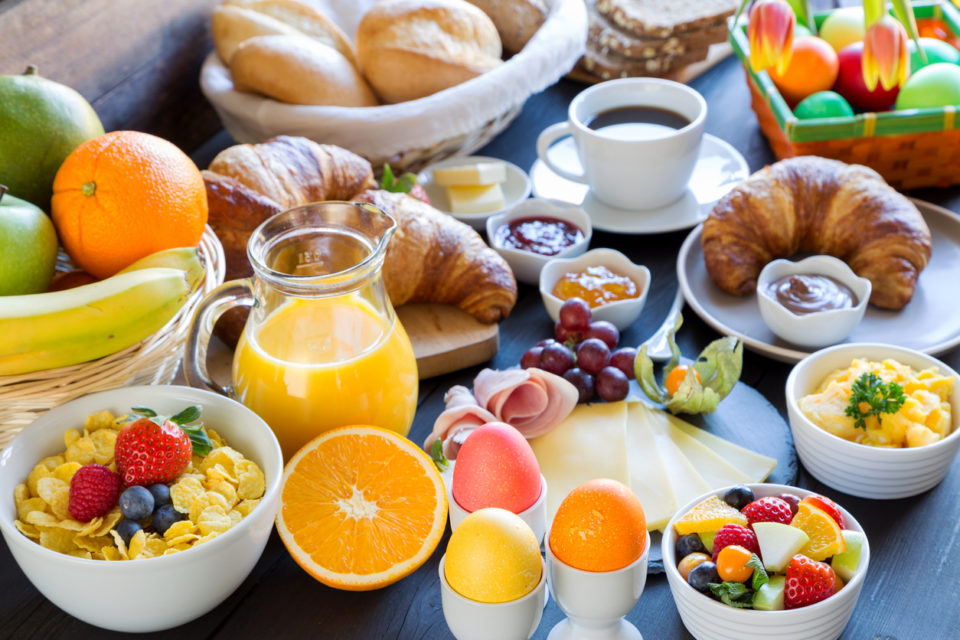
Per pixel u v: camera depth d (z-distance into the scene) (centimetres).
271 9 150
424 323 129
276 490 105
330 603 109
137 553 103
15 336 108
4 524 103
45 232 114
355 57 151
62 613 109
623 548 100
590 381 121
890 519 112
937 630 105
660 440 118
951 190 141
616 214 141
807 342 124
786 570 102
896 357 117
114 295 110
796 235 132
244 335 113
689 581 102
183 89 156
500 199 140
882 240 128
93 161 114
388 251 128
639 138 140
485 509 101
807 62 142
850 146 136
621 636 104
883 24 125
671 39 155
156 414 108
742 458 116
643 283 129
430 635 107
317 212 113
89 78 144
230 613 108
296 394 111
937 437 111
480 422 117
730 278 130
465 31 147
